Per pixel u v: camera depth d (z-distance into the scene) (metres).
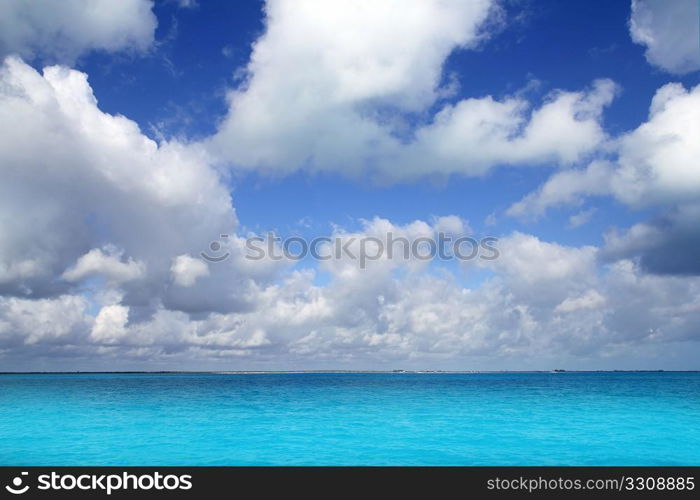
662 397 51.44
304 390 70.00
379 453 21.11
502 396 54.28
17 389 71.81
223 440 24.36
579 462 19.41
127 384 94.19
